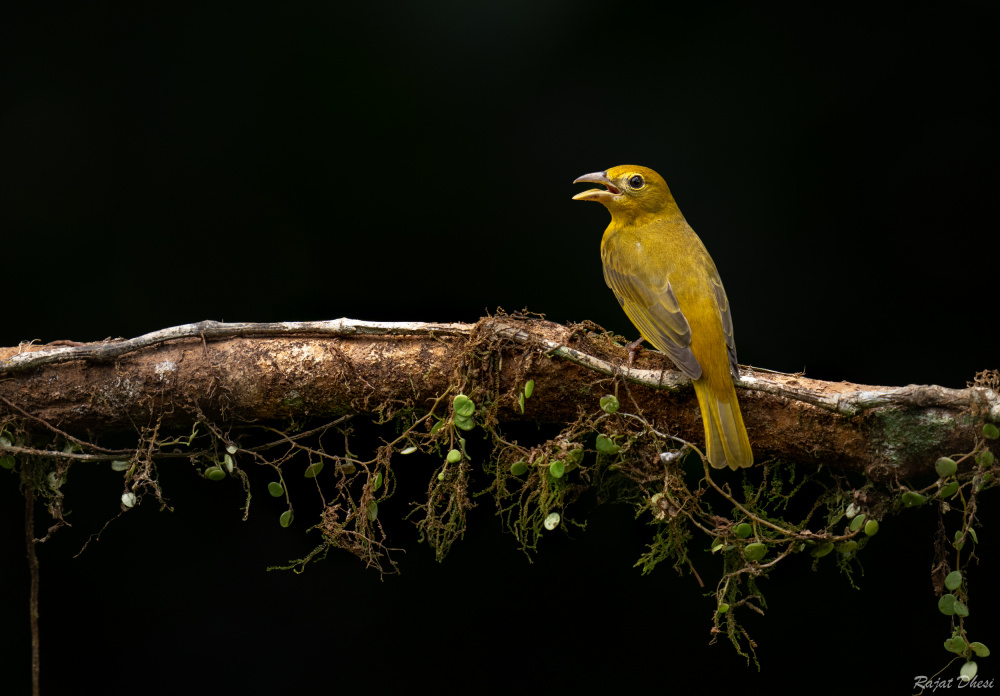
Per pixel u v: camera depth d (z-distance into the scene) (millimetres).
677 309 6484
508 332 6340
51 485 6828
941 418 5836
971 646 5754
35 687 6922
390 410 6598
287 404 6609
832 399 6008
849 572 6355
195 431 6676
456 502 6137
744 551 5953
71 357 6578
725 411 6039
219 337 6680
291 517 6480
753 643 6020
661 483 6152
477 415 6375
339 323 6574
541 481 6113
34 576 6934
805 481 6547
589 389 6355
